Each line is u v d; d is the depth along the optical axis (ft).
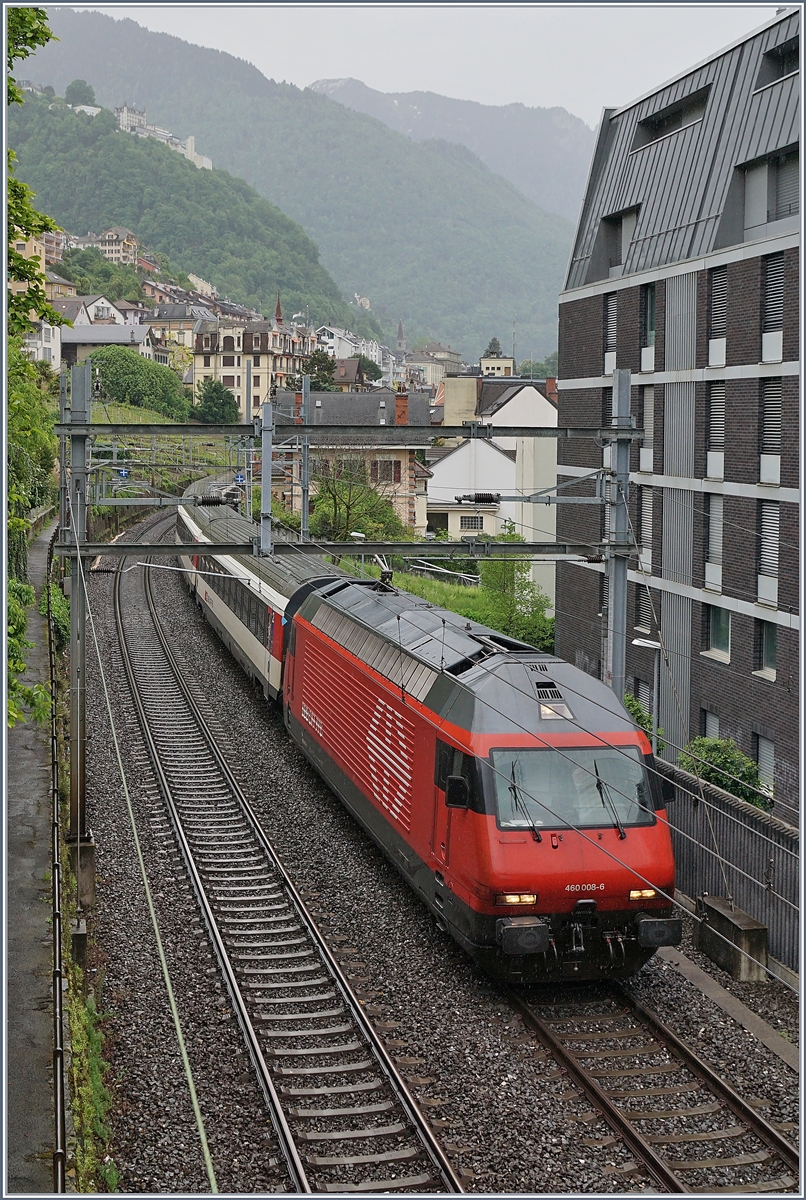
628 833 46.06
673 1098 38.11
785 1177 34.04
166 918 53.62
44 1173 32.14
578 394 112.98
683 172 96.02
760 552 82.89
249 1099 37.88
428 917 54.13
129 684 101.09
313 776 77.66
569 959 45.52
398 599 71.46
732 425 85.40
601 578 110.11
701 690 90.89
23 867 55.42
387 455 187.52
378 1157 34.30
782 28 85.87
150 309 480.23
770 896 51.34
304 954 50.01
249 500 95.66
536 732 47.37
